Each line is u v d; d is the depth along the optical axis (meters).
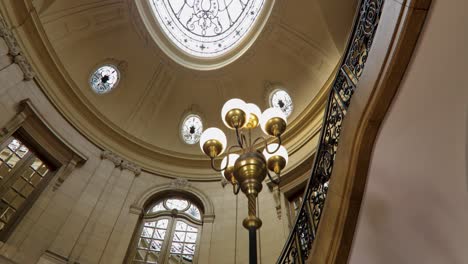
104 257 6.54
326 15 8.30
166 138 10.38
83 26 8.74
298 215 3.78
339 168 2.75
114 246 6.85
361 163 2.51
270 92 10.00
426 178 2.26
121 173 8.44
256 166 3.07
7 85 6.43
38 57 7.48
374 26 2.70
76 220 6.71
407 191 2.37
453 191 2.17
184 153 9.84
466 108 2.00
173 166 9.57
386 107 2.32
